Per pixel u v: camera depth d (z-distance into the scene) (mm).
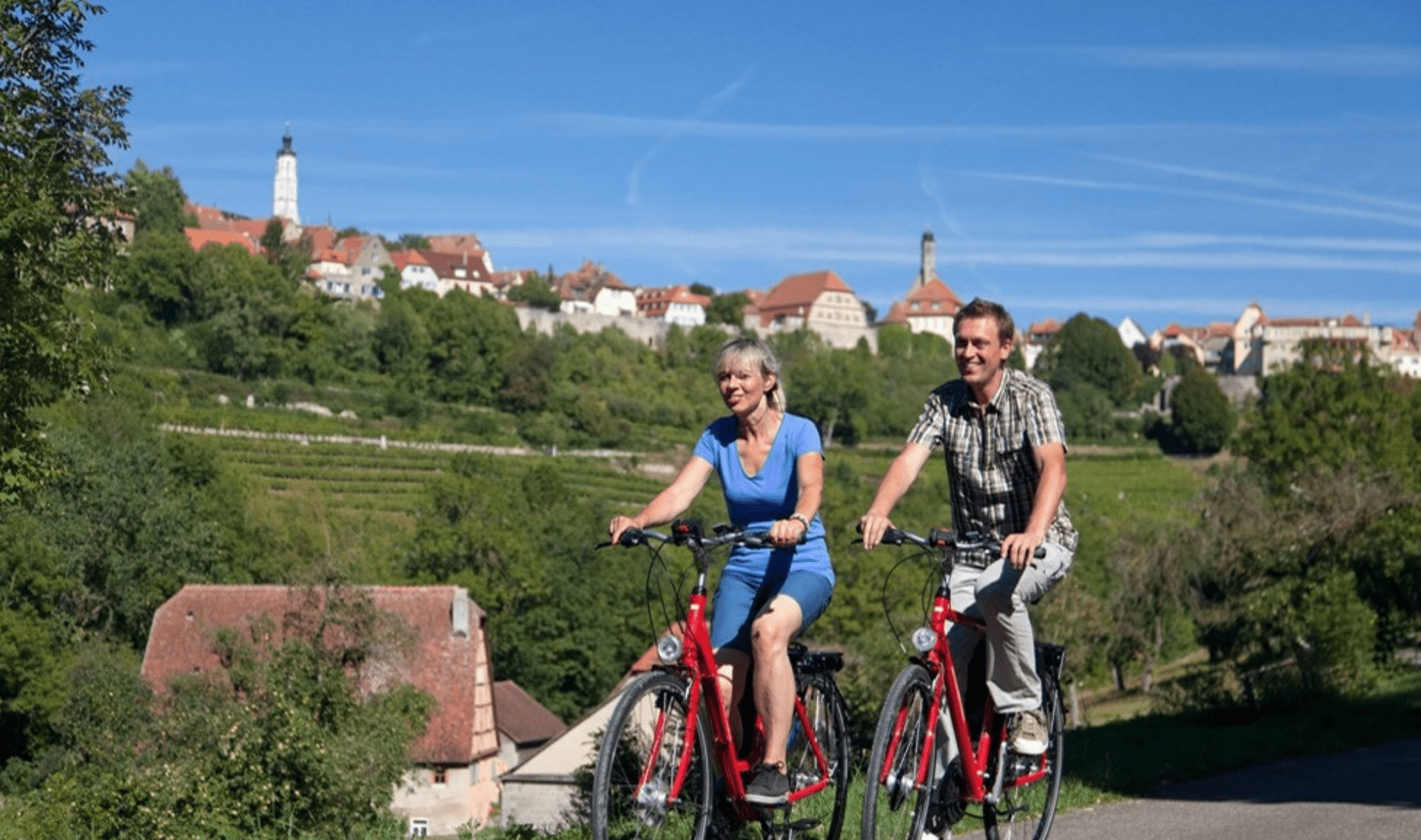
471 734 44344
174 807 18281
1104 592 64625
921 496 80812
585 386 144375
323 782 19062
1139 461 151500
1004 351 6203
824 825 6887
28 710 41125
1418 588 29984
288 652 25469
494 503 67438
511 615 64625
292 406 116938
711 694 5449
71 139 21359
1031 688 6203
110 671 41750
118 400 63094
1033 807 6715
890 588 58344
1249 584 34719
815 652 6074
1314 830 7891
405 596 46500
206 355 117375
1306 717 16078
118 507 51750
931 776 5848
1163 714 18297
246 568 63219
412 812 44156
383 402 123562
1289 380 59969
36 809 18859
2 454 21016
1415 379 66562
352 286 194125
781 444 5891
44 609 45906
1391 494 34031
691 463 6051
